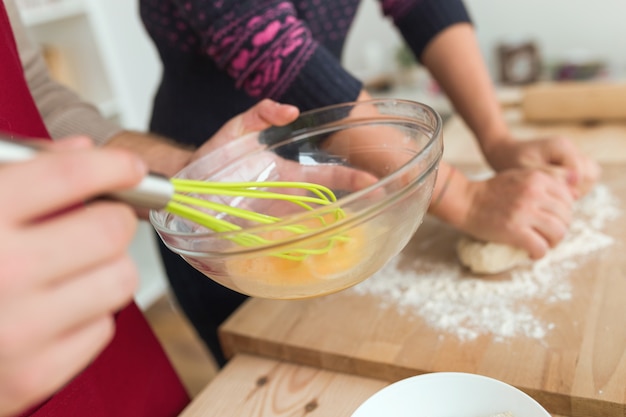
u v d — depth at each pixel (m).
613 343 0.49
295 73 0.61
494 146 0.83
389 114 0.52
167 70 0.85
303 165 0.53
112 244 0.25
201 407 0.52
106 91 2.07
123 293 0.26
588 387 0.45
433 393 0.45
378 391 0.50
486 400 0.44
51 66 1.97
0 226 0.22
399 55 1.93
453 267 0.66
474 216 0.65
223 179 0.52
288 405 0.51
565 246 0.65
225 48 0.62
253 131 0.55
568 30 1.75
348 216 0.37
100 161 0.24
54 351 0.25
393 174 0.38
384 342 0.55
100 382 0.56
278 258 0.38
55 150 0.26
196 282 0.89
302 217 0.36
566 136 1.10
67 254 0.24
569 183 0.71
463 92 0.87
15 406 0.25
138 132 0.70
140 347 0.62
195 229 0.46
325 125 0.55
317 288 0.41
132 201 0.27
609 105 1.11
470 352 0.52
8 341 0.23
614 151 0.99
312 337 0.58
